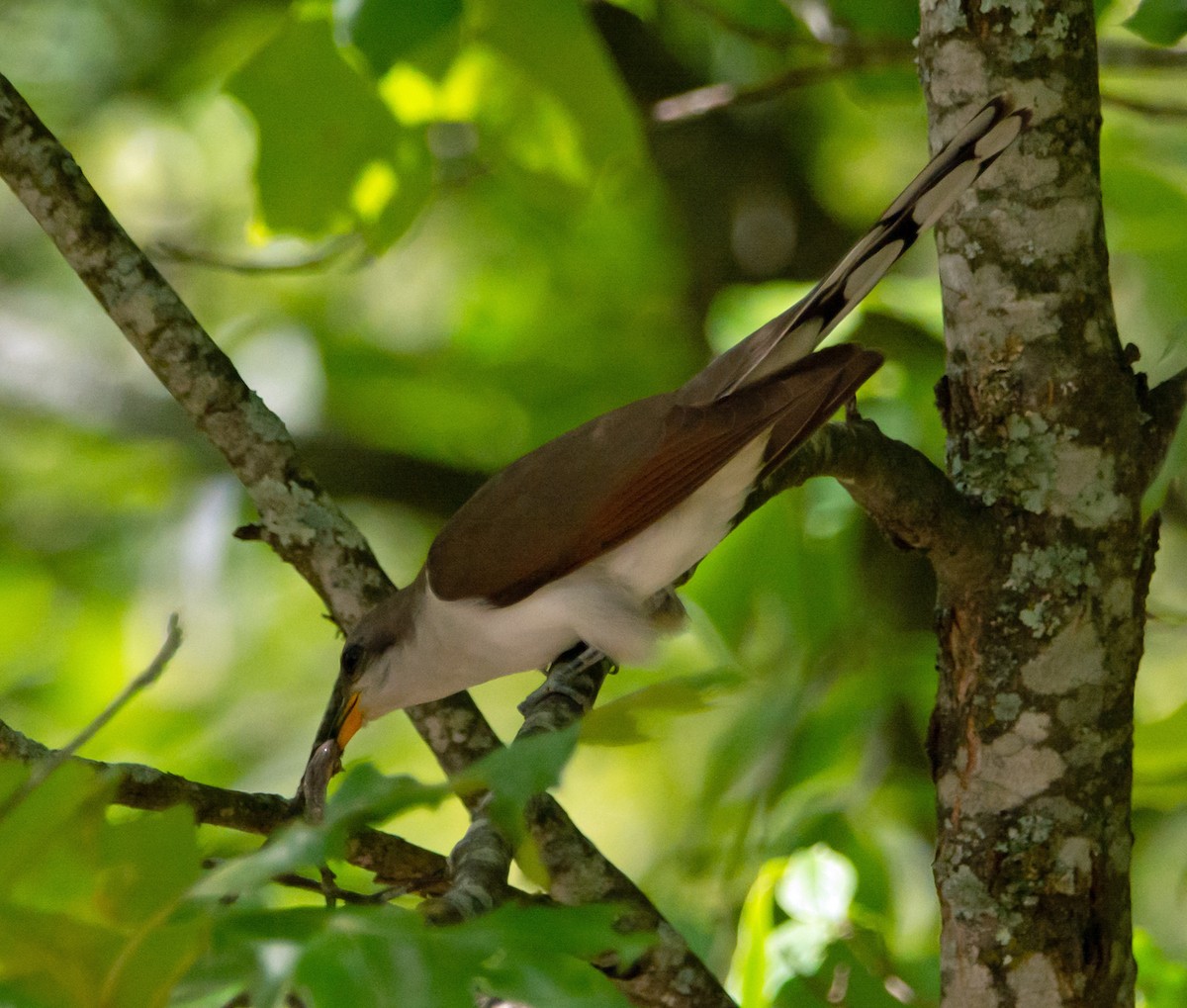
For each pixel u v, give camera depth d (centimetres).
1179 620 955
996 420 670
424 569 889
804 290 1152
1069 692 652
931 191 675
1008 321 668
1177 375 688
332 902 533
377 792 375
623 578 841
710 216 1616
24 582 1667
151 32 1764
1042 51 665
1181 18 852
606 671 873
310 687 1675
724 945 967
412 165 1055
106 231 823
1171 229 1201
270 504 863
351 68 1013
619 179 1571
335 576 871
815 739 1107
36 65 1786
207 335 847
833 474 670
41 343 1773
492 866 538
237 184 1917
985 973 645
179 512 1633
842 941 791
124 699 404
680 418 808
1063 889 642
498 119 1119
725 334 1143
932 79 689
